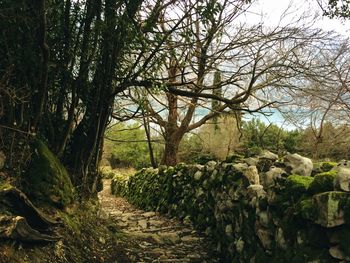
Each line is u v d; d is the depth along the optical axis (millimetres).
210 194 6805
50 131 4832
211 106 8383
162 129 13219
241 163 5730
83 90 5266
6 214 3432
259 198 3926
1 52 4051
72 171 5250
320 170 3785
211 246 5914
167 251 5500
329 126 13289
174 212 8656
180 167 9195
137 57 5422
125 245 5430
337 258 2504
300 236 2920
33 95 4312
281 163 4363
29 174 4207
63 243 4074
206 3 4887
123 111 7258
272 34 6211
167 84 5641
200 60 6145
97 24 4602
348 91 6809
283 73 6137
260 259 3756
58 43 4602
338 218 2502
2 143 3977
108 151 24828
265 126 15828
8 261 3178
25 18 3994
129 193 13812
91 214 5457
